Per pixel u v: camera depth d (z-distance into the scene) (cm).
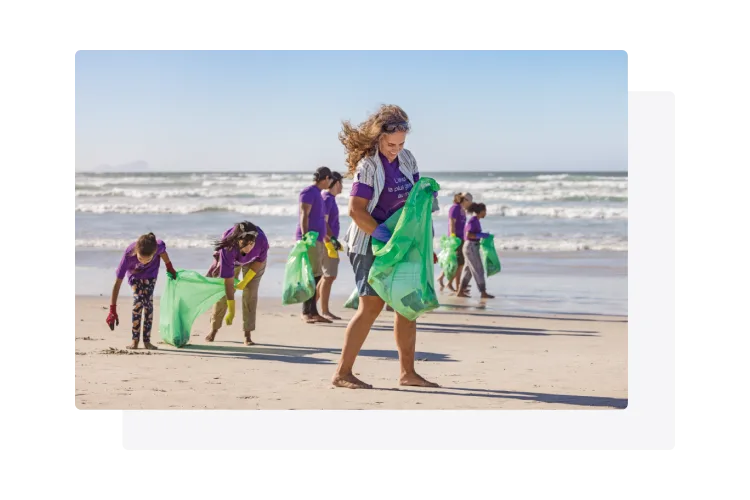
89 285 1190
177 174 3769
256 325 876
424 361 678
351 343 565
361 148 550
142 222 2200
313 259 895
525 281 1269
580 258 1548
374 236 543
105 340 775
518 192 3105
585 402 528
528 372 630
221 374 613
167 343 749
